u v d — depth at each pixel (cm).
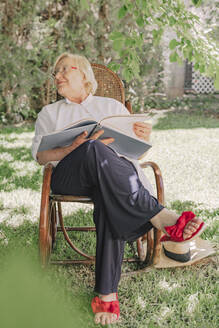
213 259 247
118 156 218
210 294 210
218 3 729
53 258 254
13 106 766
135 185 194
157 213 194
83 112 250
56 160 219
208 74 254
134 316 195
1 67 726
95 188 202
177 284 220
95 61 773
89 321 189
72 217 317
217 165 468
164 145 573
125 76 308
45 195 204
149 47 788
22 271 226
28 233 287
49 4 771
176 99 944
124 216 193
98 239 195
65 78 247
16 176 423
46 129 250
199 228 188
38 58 747
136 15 264
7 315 191
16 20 721
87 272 237
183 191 377
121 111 258
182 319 191
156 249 222
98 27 758
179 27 251
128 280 227
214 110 902
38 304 199
